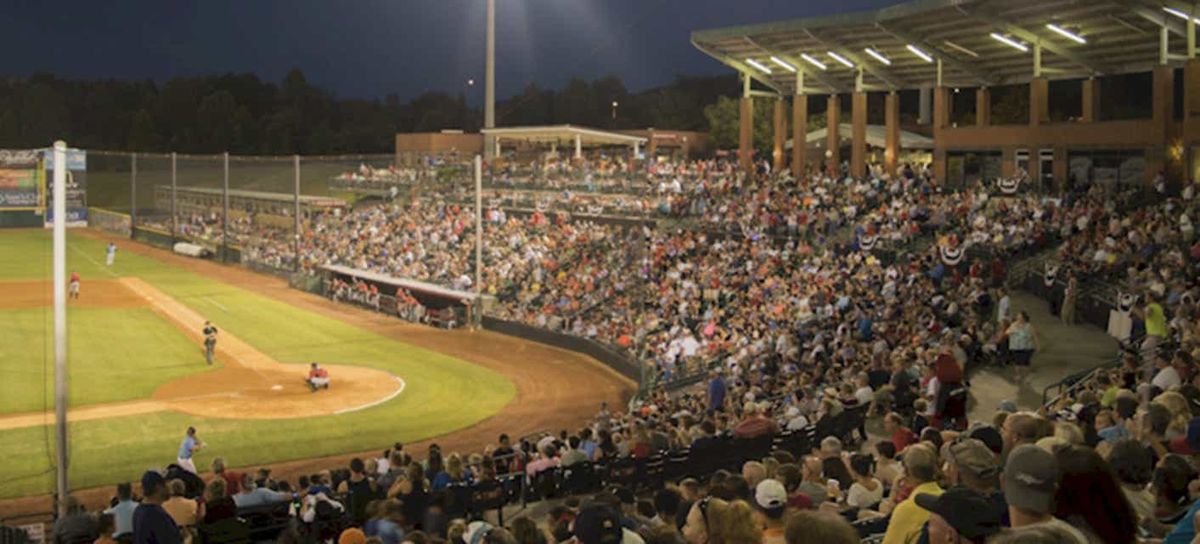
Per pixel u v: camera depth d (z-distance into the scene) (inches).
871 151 2728.8
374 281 2426.2
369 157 3954.2
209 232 3388.3
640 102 4699.8
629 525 365.4
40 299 2326.5
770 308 1448.1
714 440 698.2
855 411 789.2
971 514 187.6
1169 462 272.4
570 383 1585.9
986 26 1844.2
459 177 2861.7
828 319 1299.2
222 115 5920.3
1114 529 192.2
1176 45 1716.3
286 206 3368.6
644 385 1460.4
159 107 5969.5
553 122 4891.7
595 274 2058.3
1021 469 183.8
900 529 247.1
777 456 478.3
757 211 2039.9
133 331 1969.7
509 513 681.6
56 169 877.2
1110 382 679.1
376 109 5925.2
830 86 2342.5
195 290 2564.0
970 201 1685.5
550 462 724.0
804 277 1540.4
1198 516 213.9
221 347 1847.9
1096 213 1439.5
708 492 439.8
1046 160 1915.6
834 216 1884.8
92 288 2529.5
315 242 2874.0
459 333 2041.1
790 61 2288.4
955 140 2100.1
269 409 1387.8
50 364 1646.2
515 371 1674.5
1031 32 1835.6
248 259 3009.4
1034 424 312.5
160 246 3459.6
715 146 3577.8
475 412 1389.0
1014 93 3149.6
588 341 1804.9
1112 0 1578.5
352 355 1801.2
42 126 5693.9
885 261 1626.5
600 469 705.0
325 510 590.2
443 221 2620.6
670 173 2448.3
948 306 1179.3
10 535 642.2
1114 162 1780.3
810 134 2839.6
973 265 1301.7
